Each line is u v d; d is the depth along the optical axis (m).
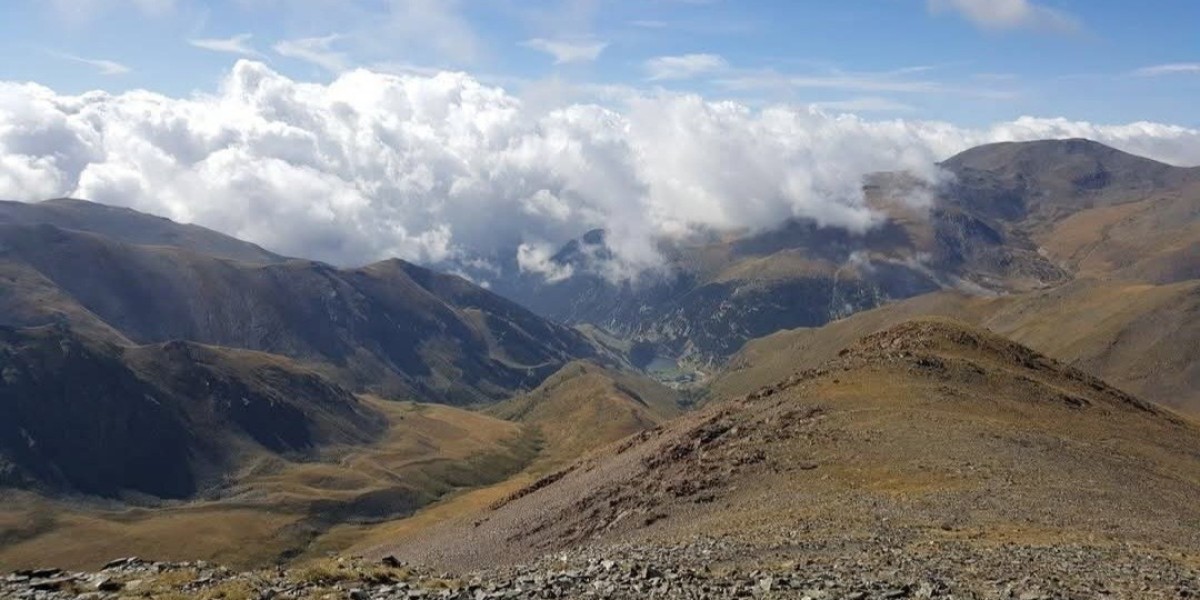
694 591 30.53
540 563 43.31
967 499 66.44
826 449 88.69
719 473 90.00
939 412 97.44
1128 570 40.44
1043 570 39.38
